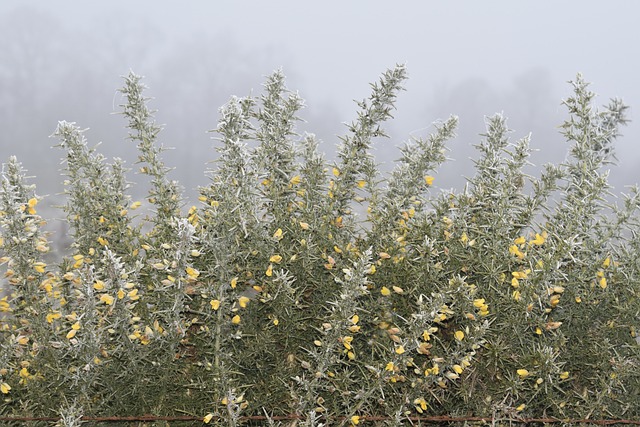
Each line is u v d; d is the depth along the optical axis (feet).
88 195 9.89
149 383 8.55
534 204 9.77
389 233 9.70
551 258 8.42
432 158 9.78
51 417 8.41
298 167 10.00
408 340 7.96
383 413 8.95
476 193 9.72
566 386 9.46
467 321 8.72
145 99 9.71
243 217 8.27
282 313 8.96
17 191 8.78
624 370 8.73
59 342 8.18
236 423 8.08
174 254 8.11
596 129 9.73
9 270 8.68
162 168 9.86
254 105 9.76
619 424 9.09
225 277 8.50
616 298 9.24
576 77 9.73
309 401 8.33
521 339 8.65
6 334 9.37
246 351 8.94
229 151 8.19
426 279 9.04
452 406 9.18
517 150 9.39
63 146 9.62
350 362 9.07
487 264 9.12
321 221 9.77
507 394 8.62
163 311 8.21
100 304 8.84
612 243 9.57
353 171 9.77
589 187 9.43
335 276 8.94
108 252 7.86
